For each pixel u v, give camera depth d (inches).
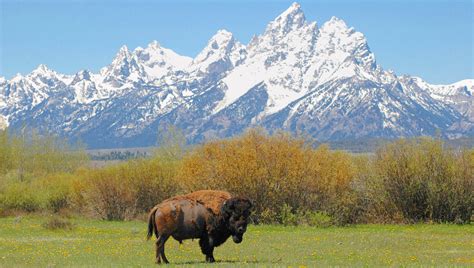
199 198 1262.3
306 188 2677.2
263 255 1434.5
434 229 2363.4
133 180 3157.0
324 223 2534.5
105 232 2231.8
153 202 3179.1
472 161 2664.9
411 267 1106.1
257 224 2662.4
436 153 2689.5
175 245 1696.6
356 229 2395.4
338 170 2677.2
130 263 1242.6
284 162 2667.3
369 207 2768.2
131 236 2050.9
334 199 2657.5
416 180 2669.8
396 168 2696.9
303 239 1884.8
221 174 2719.0
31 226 2503.7
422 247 1657.2
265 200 2682.1
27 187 3511.3
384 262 1304.1
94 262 1274.6
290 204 2677.2
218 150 2755.9
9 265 1226.0
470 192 2645.2
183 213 1240.2
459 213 2659.9
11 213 3331.7
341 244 1722.4
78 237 2006.6
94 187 3166.8
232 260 1309.1
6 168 4500.5
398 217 2704.2
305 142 2770.7
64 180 3560.5
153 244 1727.4
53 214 3265.3
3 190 3464.6
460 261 1347.2
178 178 2856.8
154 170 3179.1
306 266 1138.7
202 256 1424.7
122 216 3147.1
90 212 3218.5
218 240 1258.6
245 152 2699.3
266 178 2669.8
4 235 2081.7
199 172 2755.9
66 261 1309.1
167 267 1143.0
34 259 1360.7
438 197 2642.7
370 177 2763.3
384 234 2102.6
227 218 1243.8
